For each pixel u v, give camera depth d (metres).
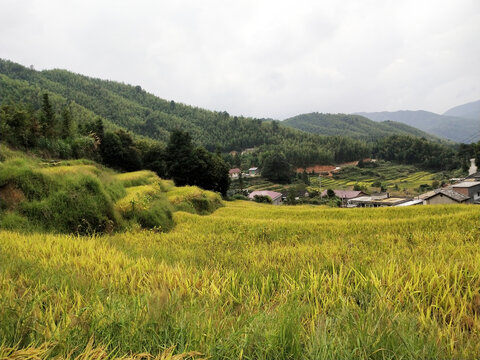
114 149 45.75
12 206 11.55
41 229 11.16
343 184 110.25
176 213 20.12
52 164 27.02
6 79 121.12
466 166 101.56
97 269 4.77
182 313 2.51
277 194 79.75
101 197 13.95
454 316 2.70
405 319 2.38
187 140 53.53
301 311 2.67
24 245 6.78
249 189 103.31
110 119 158.88
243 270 4.71
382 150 146.00
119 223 14.32
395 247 7.73
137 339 2.22
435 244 7.59
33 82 159.25
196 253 7.38
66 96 157.75
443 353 2.03
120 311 2.63
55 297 3.24
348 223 14.69
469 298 3.04
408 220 14.13
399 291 3.27
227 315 2.83
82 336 2.23
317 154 136.38
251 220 17.62
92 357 1.94
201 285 3.89
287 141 172.25
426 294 3.17
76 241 7.82
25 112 30.92
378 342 2.00
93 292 3.37
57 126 39.06
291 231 13.27
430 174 115.94
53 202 12.27
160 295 2.86
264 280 3.95
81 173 15.12
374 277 3.39
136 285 4.04
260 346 2.08
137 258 6.10
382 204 58.84
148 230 14.49
